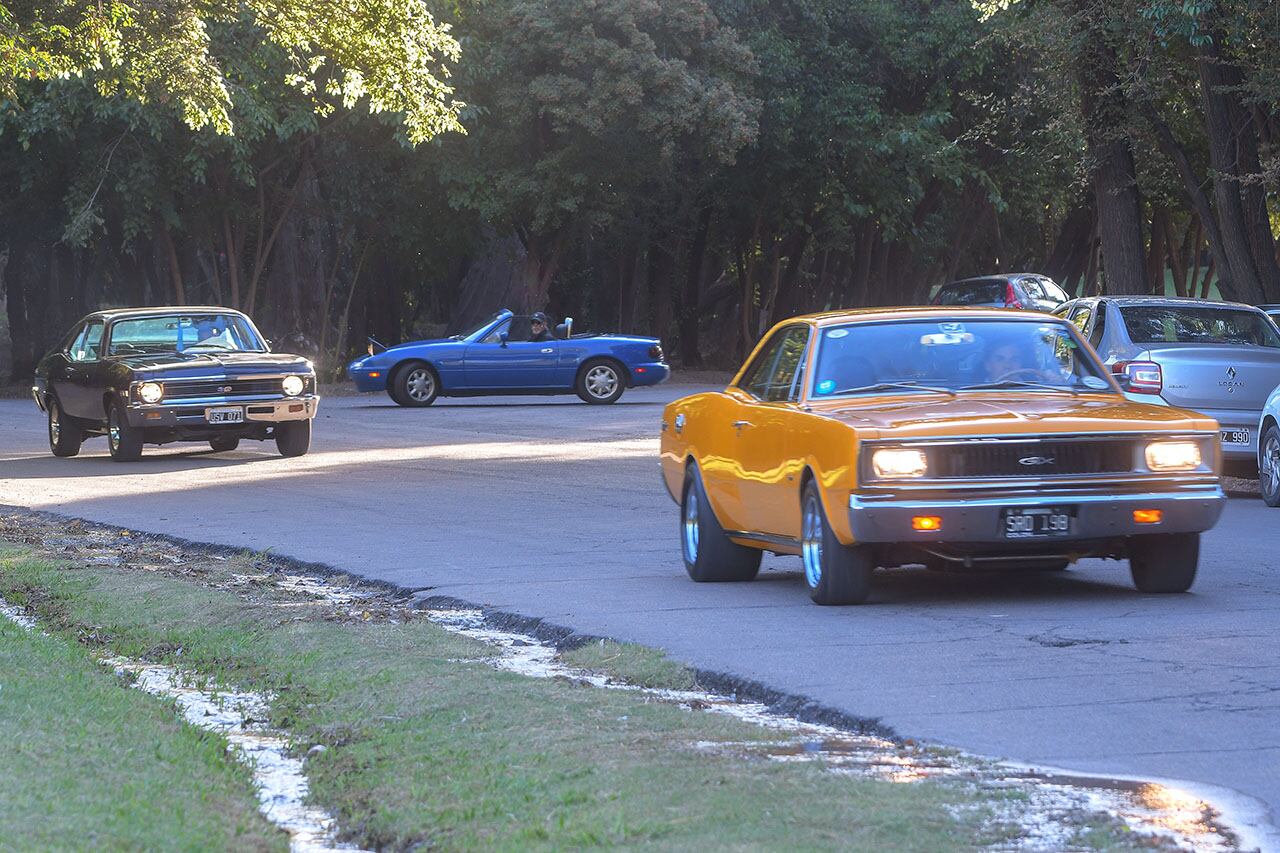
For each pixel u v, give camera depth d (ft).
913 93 342.03
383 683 54.24
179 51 167.73
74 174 279.69
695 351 359.25
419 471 136.67
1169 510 63.77
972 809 36.27
